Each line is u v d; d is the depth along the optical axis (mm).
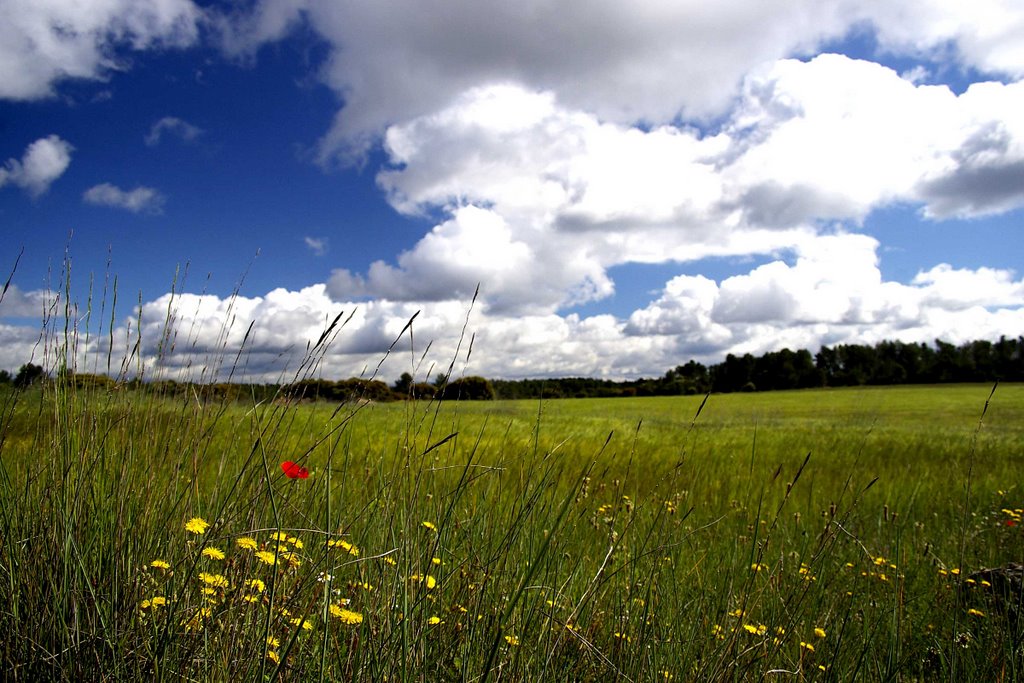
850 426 24234
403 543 2068
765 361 100875
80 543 2043
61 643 1769
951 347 92812
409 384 2266
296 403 2211
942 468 11039
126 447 2385
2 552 1980
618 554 3066
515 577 2314
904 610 3328
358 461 3061
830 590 3381
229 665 1707
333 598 2115
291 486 2336
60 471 2164
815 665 2709
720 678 2354
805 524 5418
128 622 1802
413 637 1903
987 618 3002
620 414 27703
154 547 2117
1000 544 5078
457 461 3096
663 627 2719
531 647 2174
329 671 1854
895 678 2705
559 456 2785
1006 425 25828
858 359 98812
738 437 16609
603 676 2229
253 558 2047
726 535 5098
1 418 2180
